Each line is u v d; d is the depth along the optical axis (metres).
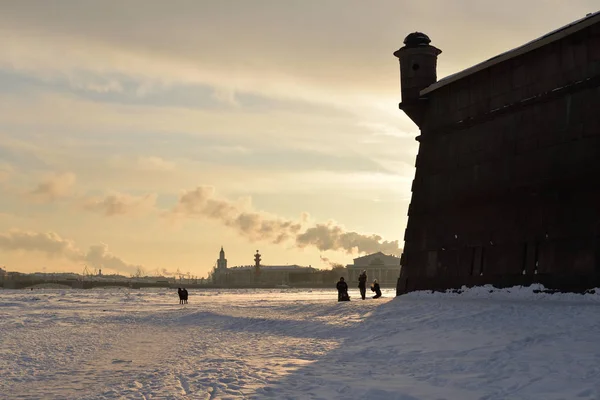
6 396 16.03
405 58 40.78
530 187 31.30
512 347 16.64
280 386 13.81
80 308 71.38
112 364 22.08
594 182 27.75
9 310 67.44
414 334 21.73
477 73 35.69
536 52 31.80
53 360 23.88
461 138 36.75
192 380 15.71
